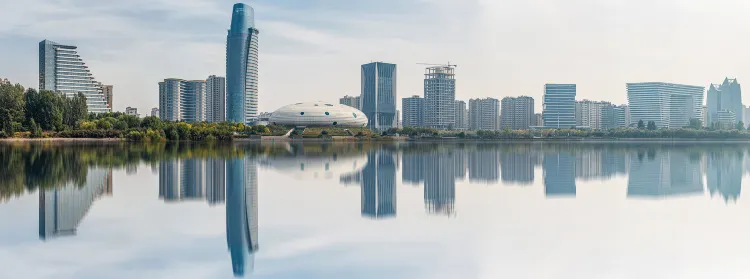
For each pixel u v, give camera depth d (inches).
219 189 3142.2
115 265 1581.0
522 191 3221.0
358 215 2336.4
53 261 1611.7
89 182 3378.4
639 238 1947.6
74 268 1550.2
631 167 5128.0
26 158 5300.2
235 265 1592.0
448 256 1707.7
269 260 1644.9
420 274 1533.0
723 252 1772.9
